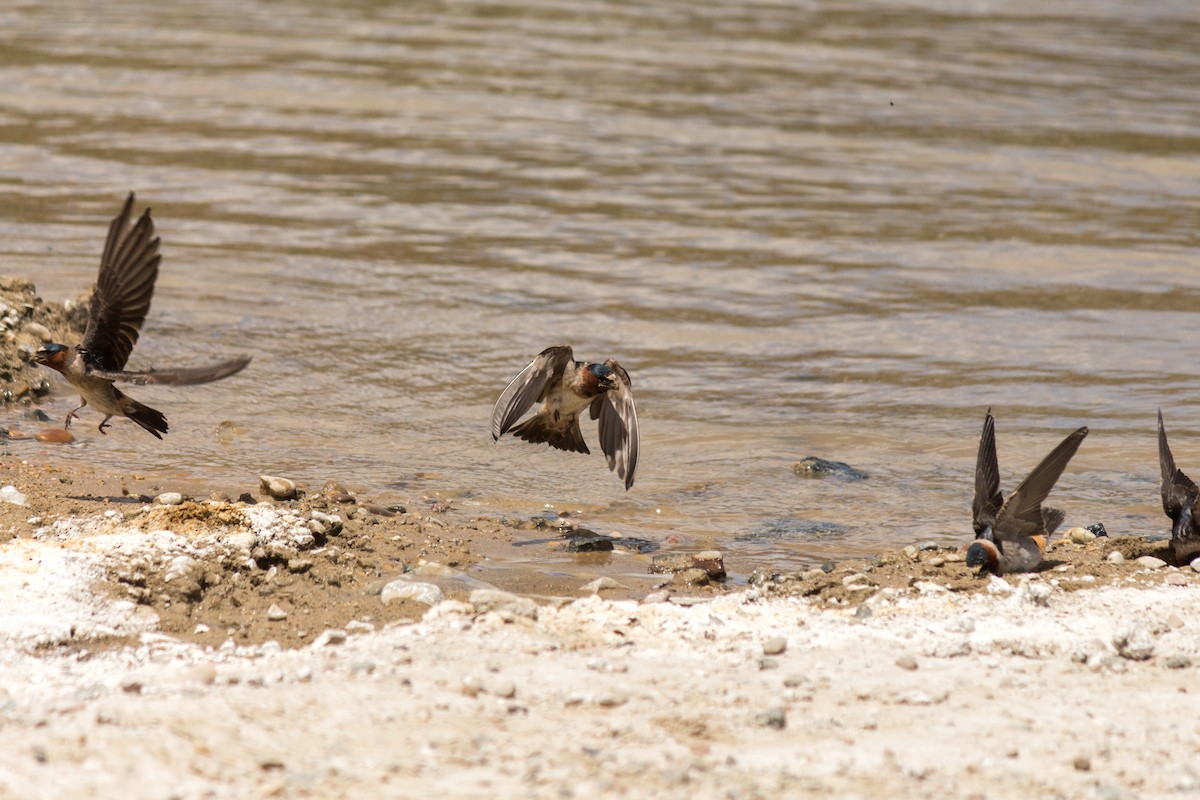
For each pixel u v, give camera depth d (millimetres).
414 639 9219
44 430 14656
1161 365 19031
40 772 6652
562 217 26531
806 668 8977
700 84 40969
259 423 15602
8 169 27578
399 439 15352
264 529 11070
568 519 13008
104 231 23391
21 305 16750
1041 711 8195
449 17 51875
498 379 17672
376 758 7090
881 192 29703
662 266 23531
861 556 12094
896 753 7477
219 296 20359
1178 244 26141
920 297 22297
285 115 34375
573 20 52031
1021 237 26359
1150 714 8180
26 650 8812
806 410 16953
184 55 41500
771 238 25641
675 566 11414
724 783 6988
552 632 9562
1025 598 10445
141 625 9508
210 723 7371
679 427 16203
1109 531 12945
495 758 7164
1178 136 36188
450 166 30234
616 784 6887
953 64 46125
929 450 15547
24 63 39031
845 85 41719
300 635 9594
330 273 22000
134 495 12523
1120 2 64250
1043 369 18781
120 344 11383
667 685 8484
